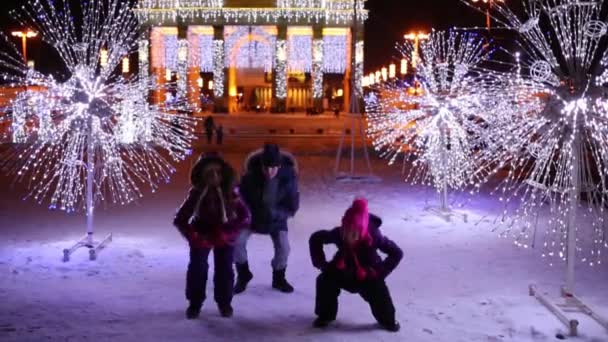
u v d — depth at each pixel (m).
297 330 7.34
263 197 8.52
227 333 7.21
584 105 7.69
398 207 15.81
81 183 19.36
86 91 10.96
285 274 9.56
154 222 13.55
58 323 7.43
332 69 72.62
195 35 73.69
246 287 8.94
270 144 8.48
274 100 71.88
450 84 14.86
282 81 71.56
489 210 15.29
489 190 18.80
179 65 70.06
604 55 7.71
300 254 10.89
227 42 73.44
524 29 8.05
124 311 7.90
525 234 12.51
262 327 7.42
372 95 24.50
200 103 70.88
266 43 75.56
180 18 69.94
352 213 7.21
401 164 26.64
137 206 15.60
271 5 70.50
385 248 7.31
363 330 7.35
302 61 75.38
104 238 11.82
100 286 8.94
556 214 14.37
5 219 13.77
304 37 74.94
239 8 70.25
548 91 8.00
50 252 10.83
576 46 7.79
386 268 7.27
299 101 80.94
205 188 7.57
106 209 15.14
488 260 10.55
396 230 12.96
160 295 8.55
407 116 15.66
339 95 84.50
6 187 18.72
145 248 11.17
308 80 80.94
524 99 8.20
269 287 8.97
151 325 7.42
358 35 68.38
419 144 15.73
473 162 12.81
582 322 7.66
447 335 7.23
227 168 7.66
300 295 8.65
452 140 14.74
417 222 13.81
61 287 8.86
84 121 11.16
